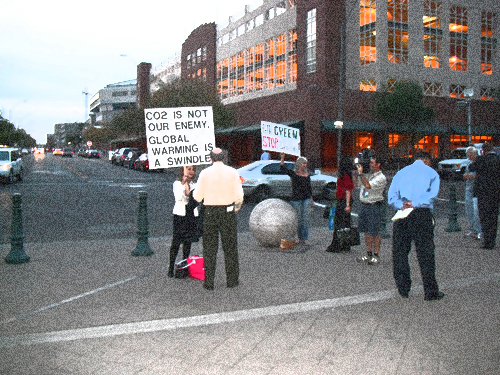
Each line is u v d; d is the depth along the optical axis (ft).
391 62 138.21
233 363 11.83
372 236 23.17
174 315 15.44
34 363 11.82
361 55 142.00
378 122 125.70
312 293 18.02
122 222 37.76
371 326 14.46
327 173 108.27
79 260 23.62
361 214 23.21
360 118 123.95
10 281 19.61
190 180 20.66
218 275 20.90
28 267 22.09
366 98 124.67
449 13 150.61
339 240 25.86
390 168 127.95
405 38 141.38
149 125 21.27
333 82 136.36
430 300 17.04
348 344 13.05
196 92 143.64
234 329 14.19
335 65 136.56
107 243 28.35
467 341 13.25
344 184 25.79
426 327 14.37
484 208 26.03
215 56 221.25
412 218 17.08
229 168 18.75
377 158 22.70
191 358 12.13
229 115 147.13
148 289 18.57
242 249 26.89
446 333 13.87
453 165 88.74
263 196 50.90
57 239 30.45
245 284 19.34
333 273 21.22
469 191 30.17
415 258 24.34
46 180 83.71
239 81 200.75
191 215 20.24
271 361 11.95
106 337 13.53
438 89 148.56
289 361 11.94
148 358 12.12
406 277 17.26
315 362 11.89
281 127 27.71
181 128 21.79
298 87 147.74
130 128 198.08
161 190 65.31
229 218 18.58
